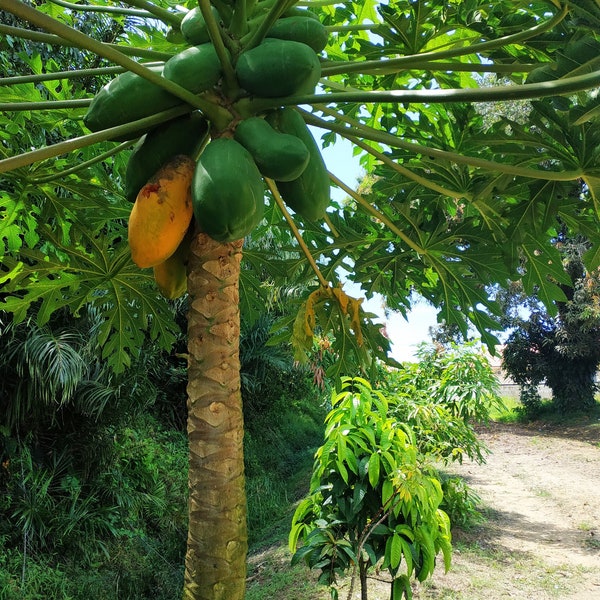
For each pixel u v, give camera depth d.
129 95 1.86
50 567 6.43
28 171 2.62
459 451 7.43
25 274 2.84
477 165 2.11
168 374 10.66
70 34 1.50
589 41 1.87
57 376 6.36
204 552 1.80
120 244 2.83
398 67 2.19
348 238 3.10
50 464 7.40
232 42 1.96
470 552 6.85
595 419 19.28
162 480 9.10
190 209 1.88
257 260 3.15
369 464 3.59
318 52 2.12
